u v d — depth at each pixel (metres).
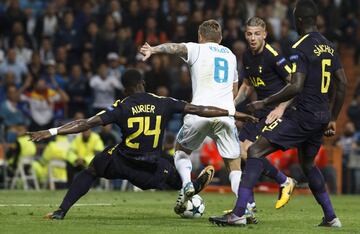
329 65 27.17
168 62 71.12
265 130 27.06
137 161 28.84
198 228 26.31
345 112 79.62
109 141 62.75
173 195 52.31
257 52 32.59
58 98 69.00
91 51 73.44
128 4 77.38
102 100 68.44
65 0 79.56
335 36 79.81
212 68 30.27
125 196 49.91
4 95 69.69
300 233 25.53
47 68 69.12
